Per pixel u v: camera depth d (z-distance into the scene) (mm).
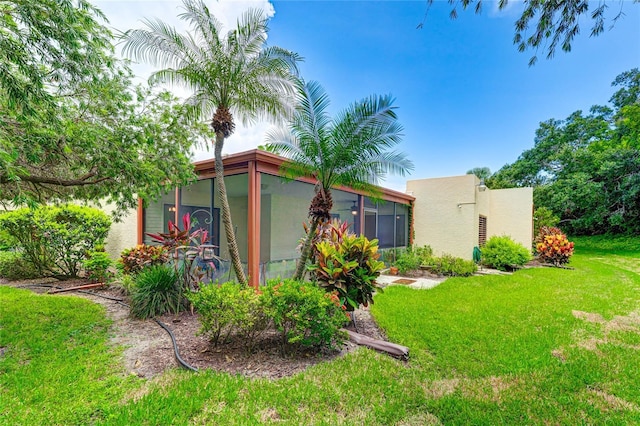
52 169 5168
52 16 3104
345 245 4762
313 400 2572
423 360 3479
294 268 7070
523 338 4098
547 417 2451
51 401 2547
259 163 5785
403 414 2432
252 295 3623
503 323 4703
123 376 2994
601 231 22203
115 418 2281
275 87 5340
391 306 5598
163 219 8039
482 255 11188
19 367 3162
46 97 3240
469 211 11414
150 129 5141
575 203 19969
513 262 10484
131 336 4098
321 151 4668
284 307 3371
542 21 3330
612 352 3699
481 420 2396
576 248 20609
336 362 3314
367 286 4543
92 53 3633
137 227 8570
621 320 4980
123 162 4727
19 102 3115
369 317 5082
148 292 4961
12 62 3033
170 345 3773
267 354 3504
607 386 2943
